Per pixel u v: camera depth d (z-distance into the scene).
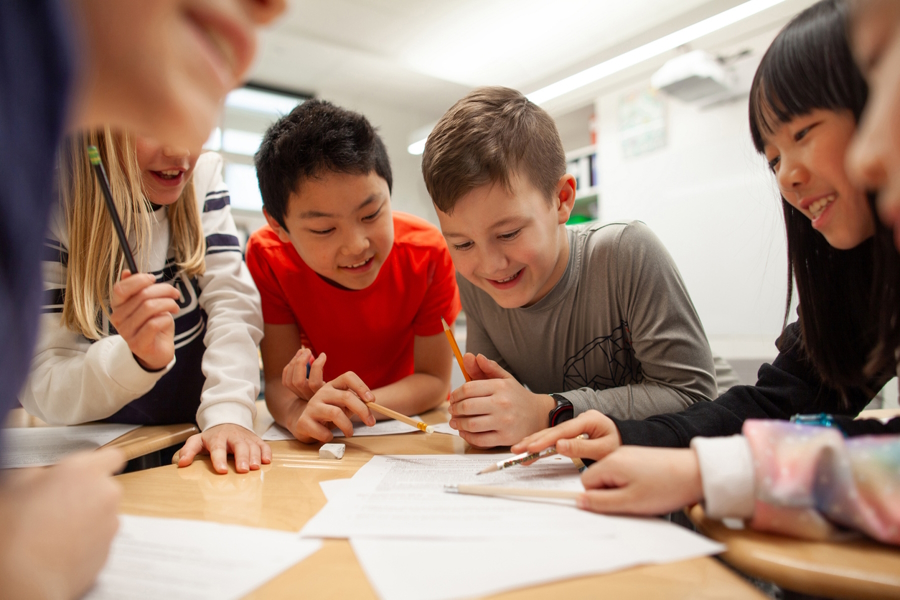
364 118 0.94
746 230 2.74
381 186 0.91
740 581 0.32
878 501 0.35
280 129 0.93
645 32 3.08
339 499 0.48
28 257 0.22
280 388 1.00
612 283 0.87
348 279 0.99
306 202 0.87
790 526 0.37
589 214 3.70
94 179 0.77
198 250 0.95
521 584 0.32
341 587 0.33
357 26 3.02
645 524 0.41
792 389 0.62
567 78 3.02
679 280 0.85
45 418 0.81
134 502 0.50
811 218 0.50
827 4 0.46
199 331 0.97
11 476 0.32
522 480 0.54
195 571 0.34
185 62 0.26
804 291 0.59
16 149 0.20
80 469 0.32
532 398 0.73
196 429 0.80
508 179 0.73
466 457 0.66
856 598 0.31
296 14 2.89
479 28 3.07
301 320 1.15
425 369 1.17
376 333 1.17
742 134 2.75
